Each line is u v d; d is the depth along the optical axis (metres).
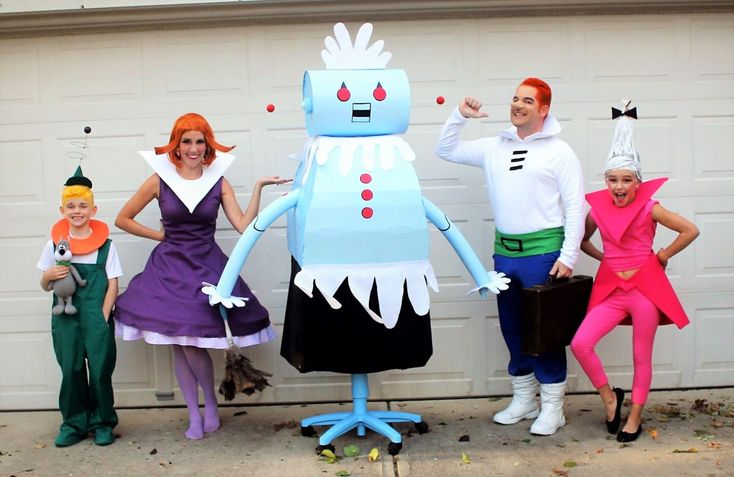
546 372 4.32
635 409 4.20
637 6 4.90
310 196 3.95
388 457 4.05
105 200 4.96
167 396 5.01
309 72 4.06
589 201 4.32
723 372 5.09
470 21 4.93
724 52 5.01
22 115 4.97
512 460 3.97
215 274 4.42
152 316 4.27
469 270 4.34
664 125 5.01
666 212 4.13
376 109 4.05
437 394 5.05
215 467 3.98
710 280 5.05
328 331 4.04
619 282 4.21
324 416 4.39
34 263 4.99
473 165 4.57
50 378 5.03
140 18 4.83
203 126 4.34
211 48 4.93
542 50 4.96
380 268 4.02
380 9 4.82
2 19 4.81
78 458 4.14
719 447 4.07
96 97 4.96
